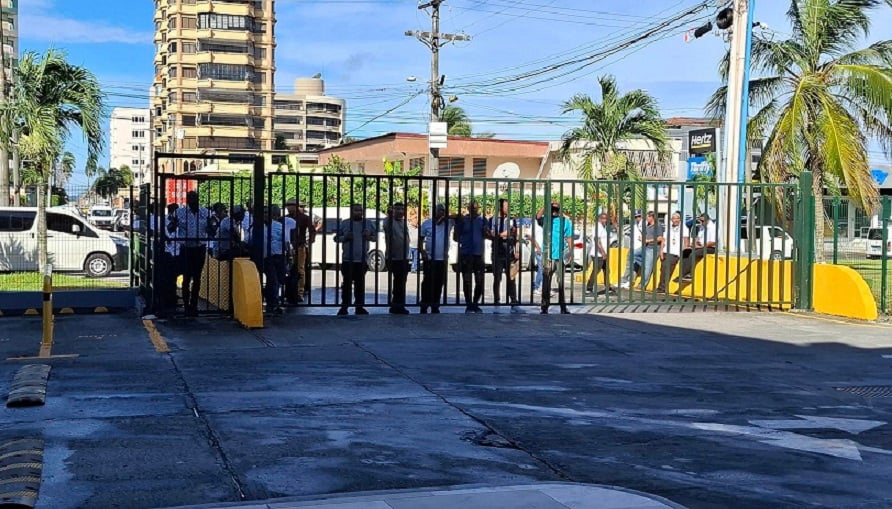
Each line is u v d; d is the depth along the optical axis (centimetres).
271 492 569
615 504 549
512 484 595
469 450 676
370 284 2036
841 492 601
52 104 2031
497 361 1045
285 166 4853
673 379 969
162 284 1331
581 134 3372
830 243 2036
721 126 2198
